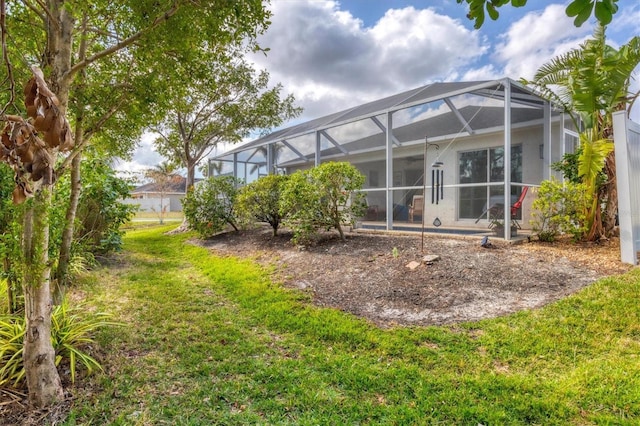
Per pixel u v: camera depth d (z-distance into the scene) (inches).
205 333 143.3
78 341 119.8
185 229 491.5
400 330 140.7
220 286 214.4
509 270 198.2
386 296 179.6
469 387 100.3
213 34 101.2
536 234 275.7
